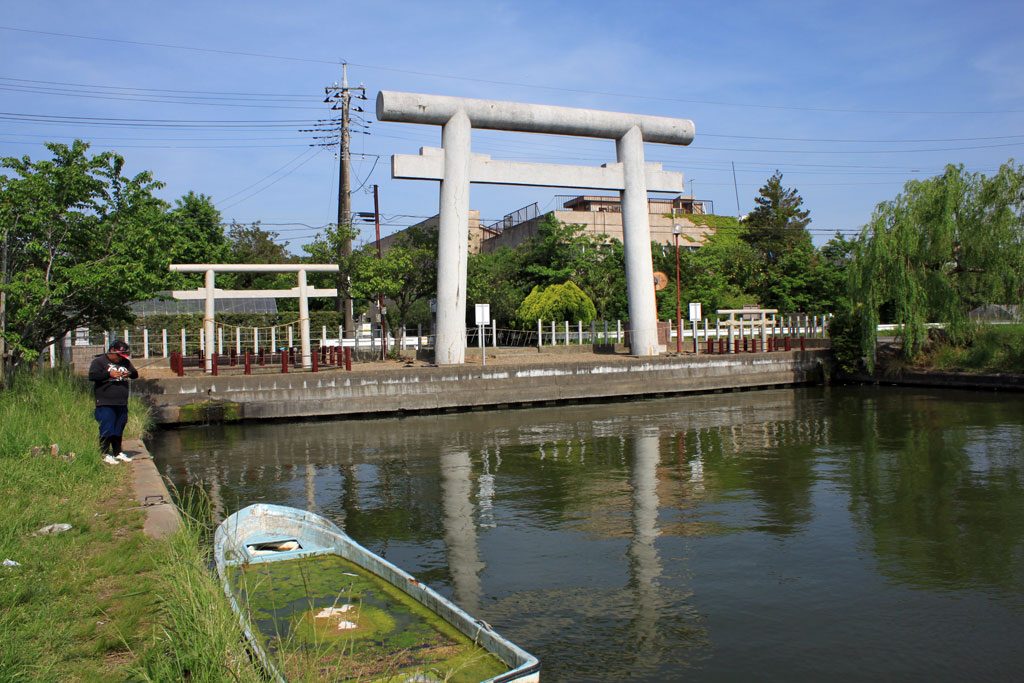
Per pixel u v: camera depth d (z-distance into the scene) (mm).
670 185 33281
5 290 16250
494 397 28297
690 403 29234
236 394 24750
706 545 11023
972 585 9344
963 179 31156
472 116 29422
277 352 34969
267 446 20172
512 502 13688
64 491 10438
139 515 9461
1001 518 12211
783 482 14977
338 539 8586
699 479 15352
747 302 51500
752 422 23578
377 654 5957
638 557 10523
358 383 26156
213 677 4953
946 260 31688
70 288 17422
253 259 51312
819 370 35562
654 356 32719
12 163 17391
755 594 9102
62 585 6844
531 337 39469
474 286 39375
